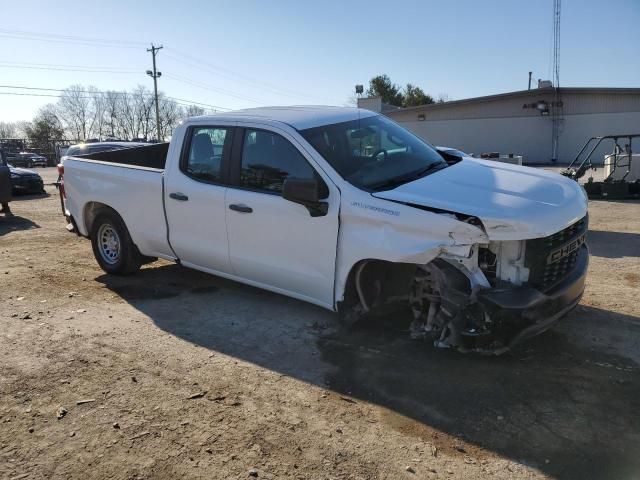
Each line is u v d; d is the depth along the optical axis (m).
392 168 4.64
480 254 3.91
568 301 4.03
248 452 3.13
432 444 3.21
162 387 3.88
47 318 5.27
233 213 5.06
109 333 4.89
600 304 5.45
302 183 4.28
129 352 4.48
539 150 36.31
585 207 4.26
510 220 3.64
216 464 3.03
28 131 79.75
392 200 4.07
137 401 3.69
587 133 34.78
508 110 36.91
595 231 9.85
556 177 4.58
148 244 6.06
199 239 5.46
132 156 7.55
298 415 3.52
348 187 4.31
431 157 5.04
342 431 3.35
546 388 3.80
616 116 34.00
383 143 4.97
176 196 5.55
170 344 4.64
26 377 4.03
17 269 7.14
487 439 3.25
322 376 4.05
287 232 4.69
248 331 4.89
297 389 3.86
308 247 4.57
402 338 4.62
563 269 4.13
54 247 8.67
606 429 3.32
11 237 9.63
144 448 3.17
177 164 5.61
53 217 12.23
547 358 4.24
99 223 6.64
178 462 3.04
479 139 38.22
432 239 3.88
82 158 6.97
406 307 4.66
